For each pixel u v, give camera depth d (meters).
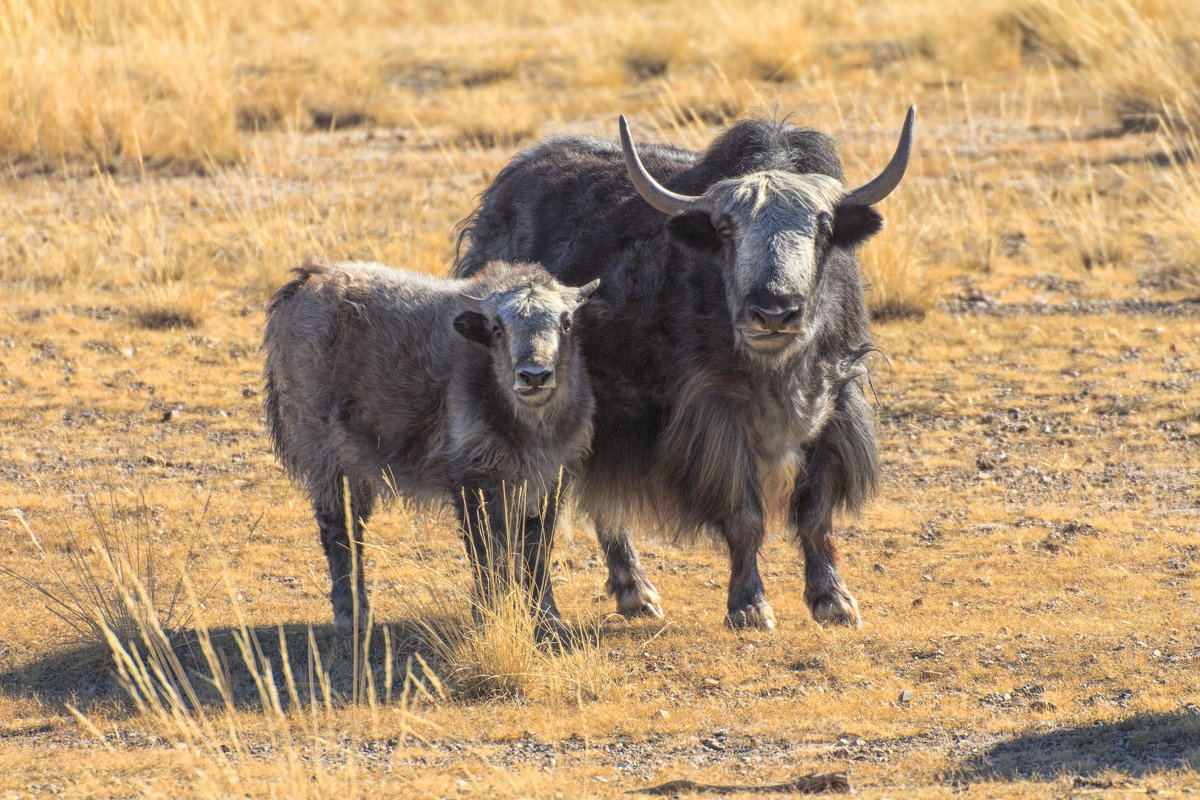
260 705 23.78
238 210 60.03
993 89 76.50
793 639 26.16
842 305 27.70
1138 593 28.02
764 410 26.69
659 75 82.81
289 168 67.25
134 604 26.27
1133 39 70.94
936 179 61.94
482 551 25.38
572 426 25.77
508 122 73.00
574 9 107.38
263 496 36.75
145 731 22.78
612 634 27.12
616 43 86.19
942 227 56.88
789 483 27.52
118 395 43.97
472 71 84.88
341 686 24.69
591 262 29.27
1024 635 25.75
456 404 25.23
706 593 30.42
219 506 35.84
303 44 89.56
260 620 28.20
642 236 28.53
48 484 37.28
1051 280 52.91
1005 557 31.00
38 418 42.09
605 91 79.25
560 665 24.48
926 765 19.98
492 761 21.08
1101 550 30.94
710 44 85.56
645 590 29.27
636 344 27.89
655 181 29.23
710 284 26.52
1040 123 70.25
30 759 21.33
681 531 28.11
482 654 24.23
